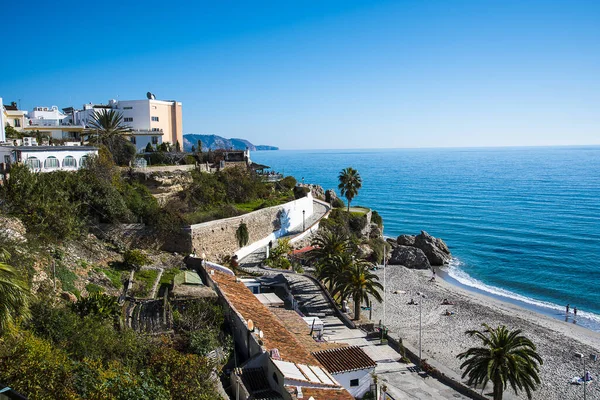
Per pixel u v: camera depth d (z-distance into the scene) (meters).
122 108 102.12
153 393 21.31
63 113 113.75
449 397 39.91
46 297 29.25
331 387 27.06
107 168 59.06
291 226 85.38
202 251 58.56
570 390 44.62
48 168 55.59
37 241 35.34
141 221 55.56
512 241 123.62
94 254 45.00
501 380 36.69
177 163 85.06
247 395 26.16
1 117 64.38
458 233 136.00
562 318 69.69
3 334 20.59
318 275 61.41
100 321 28.83
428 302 69.88
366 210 113.69
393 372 43.62
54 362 20.25
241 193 83.69
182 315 34.44
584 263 101.19
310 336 39.88
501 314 66.06
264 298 49.16
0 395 10.77
